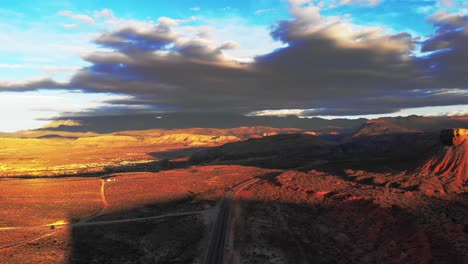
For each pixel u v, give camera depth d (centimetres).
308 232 8831
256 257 7369
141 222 9806
